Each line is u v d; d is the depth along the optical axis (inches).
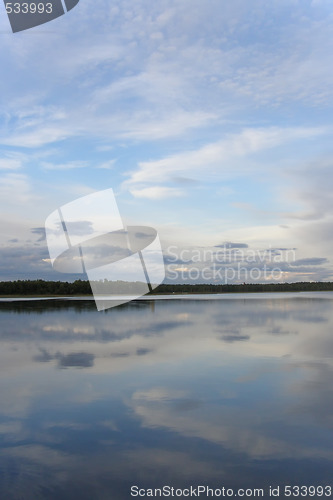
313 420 250.7
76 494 168.9
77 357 462.3
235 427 240.2
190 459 199.8
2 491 171.2
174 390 318.7
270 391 314.8
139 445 215.9
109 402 289.0
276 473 186.1
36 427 242.2
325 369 390.9
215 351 493.4
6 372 387.2
